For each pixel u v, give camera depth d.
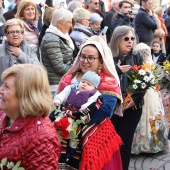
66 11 5.84
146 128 5.99
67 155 3.64
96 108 3.62
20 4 6.35
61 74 5.71
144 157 6.09
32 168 2.56
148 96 5.92
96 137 3.67
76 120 3.54
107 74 3.99
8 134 2.67
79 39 6.61
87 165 3.52
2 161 2.51
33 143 2.57
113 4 9.77
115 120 4.82
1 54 5.01
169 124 5.80
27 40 6.26
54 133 2.66
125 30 4.94
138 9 10.22
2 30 6.17
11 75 2.69
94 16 7.82
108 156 3.68
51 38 5.63
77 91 3.76
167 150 6.38
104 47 4.01
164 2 13.62
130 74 4.86
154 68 5.02
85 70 4.00
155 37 8.39
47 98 2.71
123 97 4.80
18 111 2.71
